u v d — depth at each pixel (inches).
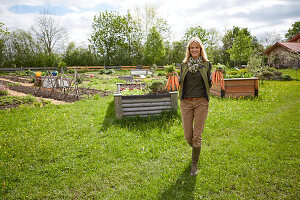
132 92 250.2
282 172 111.0
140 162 129.1
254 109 251.4
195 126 116.0
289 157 127.3
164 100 220.1
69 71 1006.4
